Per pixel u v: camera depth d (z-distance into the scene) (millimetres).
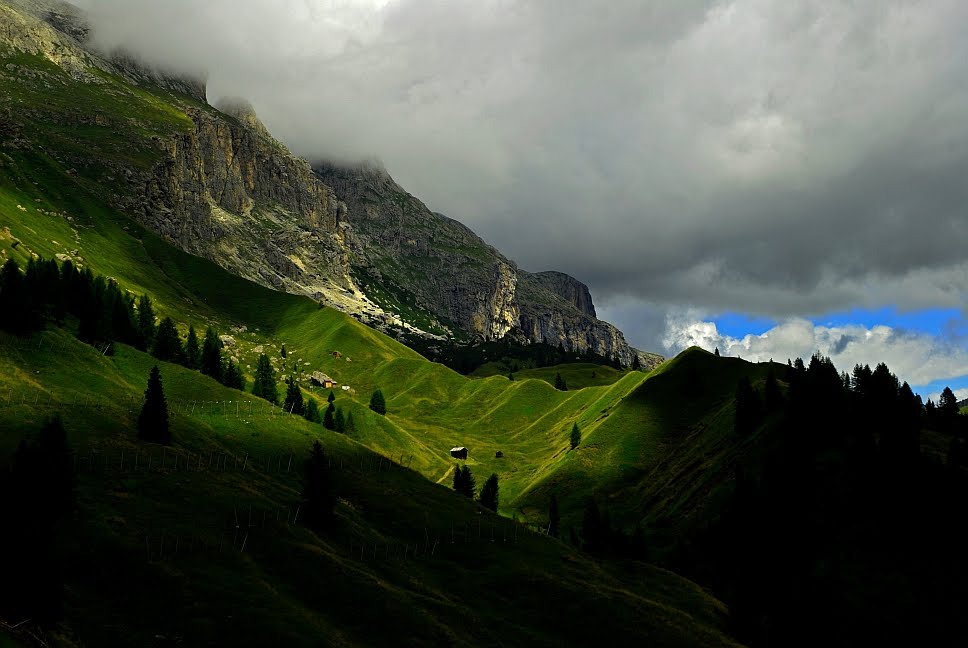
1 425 93062
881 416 145750
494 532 117938
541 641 84375
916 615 102250
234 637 65250
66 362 128875
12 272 136375
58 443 76125
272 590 75375
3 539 57375
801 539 118875
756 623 101750
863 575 109812
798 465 134875
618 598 97750
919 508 118688
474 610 89000
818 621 101000
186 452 106750
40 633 54344
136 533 76875
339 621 75250
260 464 120000
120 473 90812
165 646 61875
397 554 100438
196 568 74562
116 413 111688
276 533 88688
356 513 111812
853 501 123812
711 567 128750
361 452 145375
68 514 74875
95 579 67500
